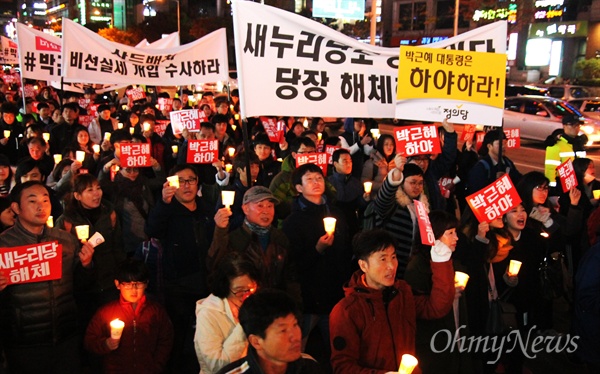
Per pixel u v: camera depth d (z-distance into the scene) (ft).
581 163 21.17
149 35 168.25
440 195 19.92
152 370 12.94
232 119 40.45
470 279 13.19
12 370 12.03
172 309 15.10
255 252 13.19
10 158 31.14
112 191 19.19
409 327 10.46
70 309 12.46
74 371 12.62
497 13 118.93
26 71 35.14
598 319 13.01
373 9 68.33
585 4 144.25
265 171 24.89
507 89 78.59
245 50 16.67
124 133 23.95
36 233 12.19
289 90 17.08
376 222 16.33
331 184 19.99
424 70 16.98
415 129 17.17
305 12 172.14
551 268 15.49
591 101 66.28
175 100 47.60
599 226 16.72
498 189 13.65
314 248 14.24
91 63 28.35
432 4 172.24
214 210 17.88
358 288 10.31
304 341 14.58
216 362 10.28
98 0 378.12
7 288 11.69
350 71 17.53
